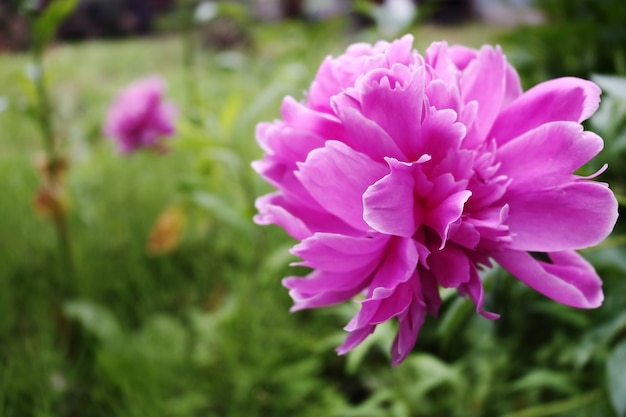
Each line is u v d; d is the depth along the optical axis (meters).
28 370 0.70
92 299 0.88
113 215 1.08
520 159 0.32
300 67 0.98
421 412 0.60
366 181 0.31
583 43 0.71
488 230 0.31
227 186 0.97
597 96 0.31
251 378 0.70
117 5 3.35
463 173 0.32
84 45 3.04
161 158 1.29
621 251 0.44
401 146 0.32
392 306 0.32
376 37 0.84
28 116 0.75
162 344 0.77
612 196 0.30
